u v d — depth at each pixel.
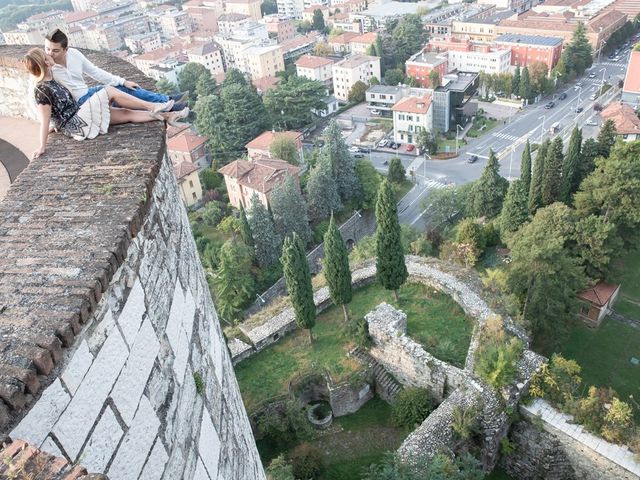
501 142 79.56
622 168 34.59
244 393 25.22
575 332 33.66
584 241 33.44
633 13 118.25
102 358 5.30
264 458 23.73
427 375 23.66
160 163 7.64
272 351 27.39
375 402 25.86
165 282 6.91
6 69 14.29
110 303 5.55
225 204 64.19
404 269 27.66
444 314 27.45
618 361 31.27
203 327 8.15
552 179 43.19
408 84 97.56
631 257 39.28
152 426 6.00
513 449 21.66
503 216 38.31
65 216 6.43
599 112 82.94
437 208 54.34
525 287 29.62
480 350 23.12
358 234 61.12
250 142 73.31
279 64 115.50
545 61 97.62
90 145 8.03
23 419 4.35
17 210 6.69
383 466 21.09
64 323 4.85
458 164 75.12
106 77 8.81
